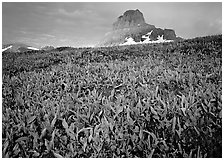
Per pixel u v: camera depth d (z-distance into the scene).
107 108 4.46
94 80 6.52
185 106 4.20
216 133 3.65
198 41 12.42
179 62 7.84
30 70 8.38
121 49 12.96
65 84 6.09
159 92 5.41
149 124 4.01
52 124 3.90
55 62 10.14
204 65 7.20
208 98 4.59
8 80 6.71
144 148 3.54
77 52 13.00
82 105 4.66
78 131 3.77
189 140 3.54
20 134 3.86
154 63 8.08
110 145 3.60
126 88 5.89
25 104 5.04
